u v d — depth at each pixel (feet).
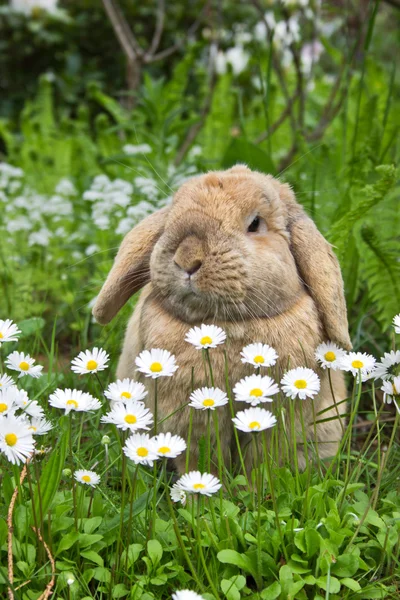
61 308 3.53
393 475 2.40
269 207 2.40
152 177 3.89
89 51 8.09
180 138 5.05
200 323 2.34
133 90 5.22
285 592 2.01
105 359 2.24
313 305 2.42
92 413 2.60
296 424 2.38
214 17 7.67
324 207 3.41
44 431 2.16
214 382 2.33
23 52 8.02
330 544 2.06
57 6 8.27
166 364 2.16
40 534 2.05
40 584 2.02
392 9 6.68
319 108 5.02
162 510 2.27
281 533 2.10
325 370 2.44
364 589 2.05
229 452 2.41
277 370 2.34
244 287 2.27
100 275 3.43
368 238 3.01
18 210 4.26
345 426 2.63
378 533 2.14
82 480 2.10
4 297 3.47
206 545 2.08
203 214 2.31
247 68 6.72
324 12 5.16
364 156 3.35
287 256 2.39
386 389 2.21
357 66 4.81
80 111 5.76
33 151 4.99
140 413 2.09
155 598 2.02
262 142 4.35
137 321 2.56
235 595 1.98
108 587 2.03
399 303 3.04
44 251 3.86
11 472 2.29
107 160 4.33
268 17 6.64
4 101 7.95
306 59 5.52
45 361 3.18
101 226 3.44
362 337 3.13
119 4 7.77
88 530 2.11
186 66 4.81
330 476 2.29
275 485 2.25
